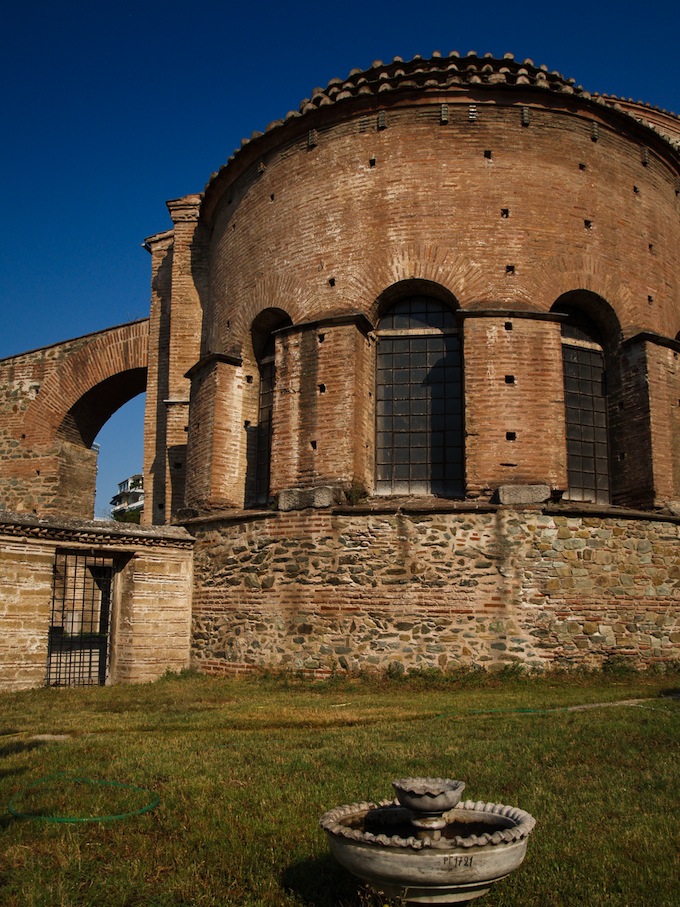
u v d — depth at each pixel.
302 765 8.42
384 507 17.12
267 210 21.02
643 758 8.76
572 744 9.46
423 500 18.16
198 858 5.88
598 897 5.11
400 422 19.14
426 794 4.69
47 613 17.05
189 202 25.95
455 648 16.36
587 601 16.78
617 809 6.89
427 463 18.83
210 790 7.52
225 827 6.46
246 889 5.38
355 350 18.47
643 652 17.03
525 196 19.09
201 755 9.08
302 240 20.02
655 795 7.29
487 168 19.14
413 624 16.59
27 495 29.81
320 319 18.77
